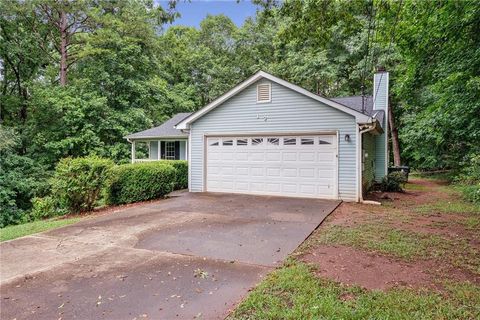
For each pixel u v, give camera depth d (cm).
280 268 402
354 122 930
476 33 669
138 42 2133
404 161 2222
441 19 680
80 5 1752
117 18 1995
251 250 479
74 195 859
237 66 2911
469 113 821
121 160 1808
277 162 1042
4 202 1242
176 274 391
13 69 1705
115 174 929
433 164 1733
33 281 375
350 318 279
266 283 353
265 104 1051
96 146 1770
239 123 1095
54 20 1842
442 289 341
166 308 308
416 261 426
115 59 1950
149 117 2122
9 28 1612
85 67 1950
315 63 2097
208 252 473
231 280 371
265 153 1060
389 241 515
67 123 1698
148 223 666
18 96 1764
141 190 966
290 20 736
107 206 943
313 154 989
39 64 1817
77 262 438
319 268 397
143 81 2127
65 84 1878
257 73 1041
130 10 2014
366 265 410
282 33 672
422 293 329
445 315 284
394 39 798
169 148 1736
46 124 1723
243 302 311
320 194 980
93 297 333
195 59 2853
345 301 310
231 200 954
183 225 643
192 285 359
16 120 1747
